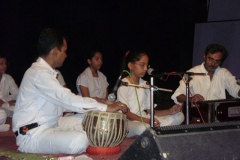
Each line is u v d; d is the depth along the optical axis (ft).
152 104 12.51
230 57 23.63
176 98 16.42
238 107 15.07
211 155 8.98
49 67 13.03
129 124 15.25
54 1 26.48
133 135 15.49
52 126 13.38
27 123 12.96
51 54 13.00
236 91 17.15
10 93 24.00
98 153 12.84
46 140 12.80
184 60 26.20
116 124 12.69
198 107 15.17
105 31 27.58
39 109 13.07
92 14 27.30
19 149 13.33
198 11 25.31
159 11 26.63
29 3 26.04
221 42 23.98
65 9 26.76
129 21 27.32
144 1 26.94
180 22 26.08
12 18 25.81
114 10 27.48
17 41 26.03
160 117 16.16
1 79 21.95
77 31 27.17
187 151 8.80
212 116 14.75
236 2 23.48
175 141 8.80
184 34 26.08
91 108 12.61
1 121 17.78
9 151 13.46
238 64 23.41
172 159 8.54
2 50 25.79
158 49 26.91
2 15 25.63
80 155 12.62
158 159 8.59
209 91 17.30
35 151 13.10
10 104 21.81
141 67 15.52
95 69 21.65
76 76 27.35
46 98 12.86
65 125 14.43
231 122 9.92
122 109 12.75
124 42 27.48
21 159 12.35
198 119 15.34
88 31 27.37
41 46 13.00
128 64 15.79
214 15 24.22
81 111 12.65
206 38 24.48
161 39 26.78
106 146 12.88
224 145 9.30
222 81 17.44
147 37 27.07
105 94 22.00
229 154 9.20
